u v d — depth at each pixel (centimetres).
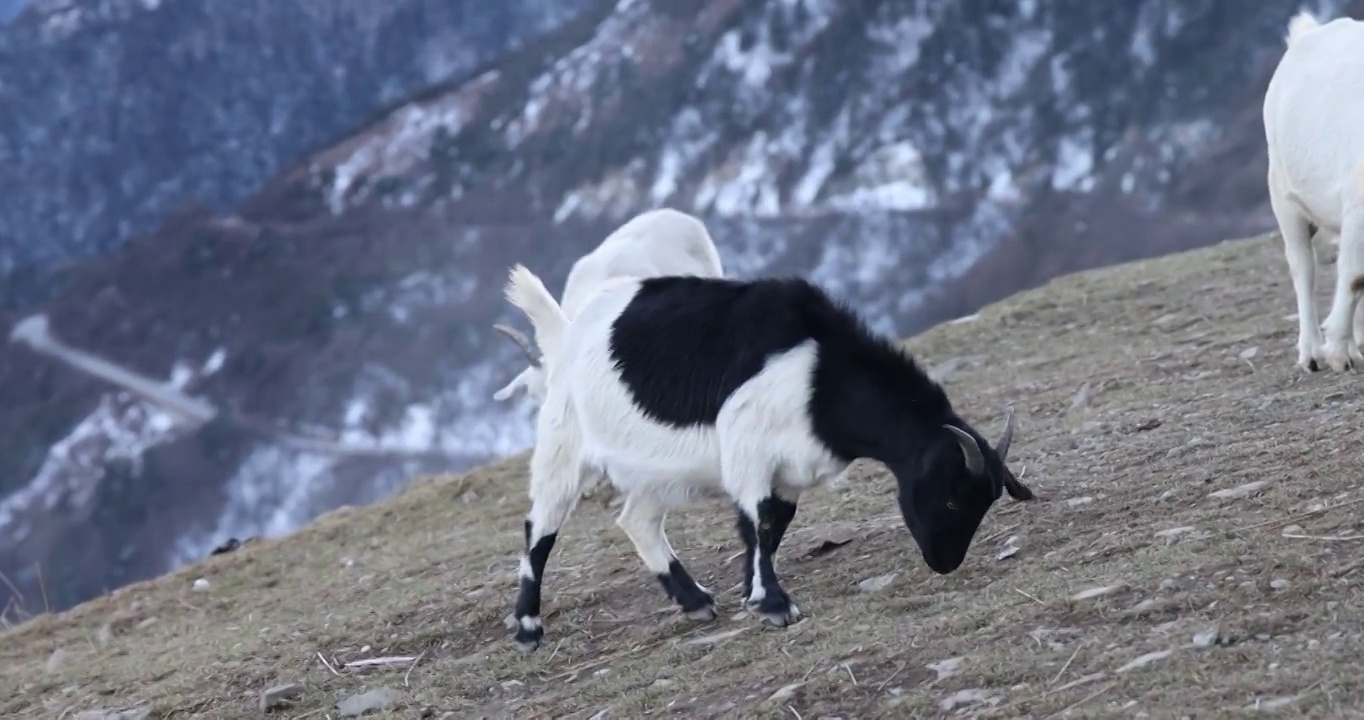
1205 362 2059
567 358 1480
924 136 15738
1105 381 2106
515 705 1374
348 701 1473
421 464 13762
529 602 1518
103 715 1612
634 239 2333
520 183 18888
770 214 15612
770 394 1351
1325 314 2156
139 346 18450
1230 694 991
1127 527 1416
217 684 1645
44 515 14900
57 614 2409
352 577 2088
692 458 1402
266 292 18612
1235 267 2755
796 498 1412
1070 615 1200
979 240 13688
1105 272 3003
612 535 1902
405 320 16612
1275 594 1135
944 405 1359
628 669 1380
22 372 18450
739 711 1177
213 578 2345
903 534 1595
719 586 1602
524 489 2402
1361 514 1255
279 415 15512
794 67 17475
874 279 13600
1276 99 1786
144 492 14725
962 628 1231
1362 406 1584
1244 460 1515
